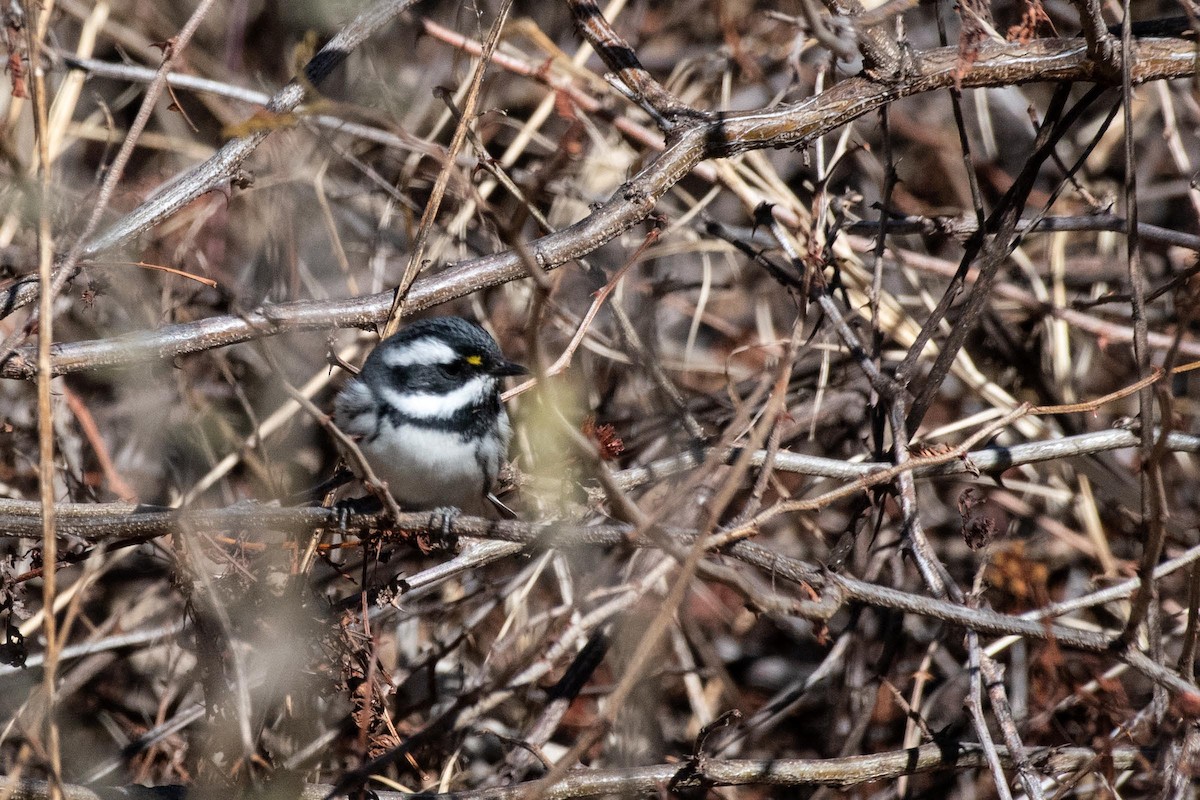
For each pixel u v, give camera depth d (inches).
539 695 443.5
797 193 524.1
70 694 450.6
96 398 469.1
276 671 354.6
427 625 469.4
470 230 499.8
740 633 486.6
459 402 373.1
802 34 448.8
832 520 498.3
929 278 499.5
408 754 369.4
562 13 526.3
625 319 430.3
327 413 455.5
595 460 241.4
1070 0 337.7
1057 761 357.4
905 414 383.2
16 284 343.9
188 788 357.7
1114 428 368.8
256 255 481.4
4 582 340.5
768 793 439.2
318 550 360.2
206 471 464.8
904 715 443.5
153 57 514.9
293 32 514.6
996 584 415.8
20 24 308.2
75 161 495.5
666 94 357.4
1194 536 440.5
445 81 495.2
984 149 543.2
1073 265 501.0
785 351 331.0
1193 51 352.2
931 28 525.7
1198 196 430.3
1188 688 300.0
